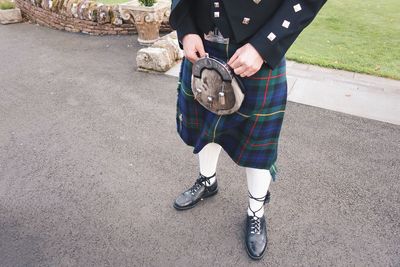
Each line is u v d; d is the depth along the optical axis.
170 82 3.42
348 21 5.24
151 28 4.39
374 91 3.10
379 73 3.41
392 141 2.46
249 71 1.14
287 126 2.64
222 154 2.35
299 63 3.69
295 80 3.29
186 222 1.83
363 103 2.92
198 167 2.25
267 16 1.13
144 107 2.98
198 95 1.32
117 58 4.11
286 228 1.78
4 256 1.65
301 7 1.08
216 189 1.98
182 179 2.14
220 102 1.26
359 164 2.24
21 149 2.45
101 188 2.08
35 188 2.08
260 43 1.11
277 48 1.12
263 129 1.38
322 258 1.62
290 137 2.52
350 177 2.13
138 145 2.48
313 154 2.34
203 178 1.88
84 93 3.26
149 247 1.69
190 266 1.60
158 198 1.99
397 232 1.75
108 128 2.69
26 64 4.00
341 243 1.70
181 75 1.52
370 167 2.22
